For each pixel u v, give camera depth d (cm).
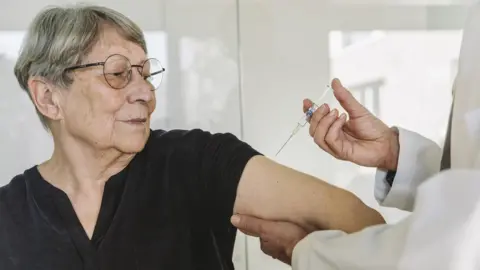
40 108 106
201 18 178
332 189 102
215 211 107
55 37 100
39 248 102
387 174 105
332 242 71
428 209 55
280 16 182
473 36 82
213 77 180
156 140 114
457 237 51
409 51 192
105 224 104
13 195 108
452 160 82
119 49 101
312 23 185
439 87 194
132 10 173
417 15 191
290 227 98
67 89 101
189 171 108
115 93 99
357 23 188
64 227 103
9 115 169
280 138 185
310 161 187
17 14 167
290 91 185
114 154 104
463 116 79
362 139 101
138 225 105
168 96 178
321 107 100
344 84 189
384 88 192
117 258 102
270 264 183
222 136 112
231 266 112
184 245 106
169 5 176
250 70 182
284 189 102
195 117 180
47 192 107
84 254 101
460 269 50
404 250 55
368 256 62
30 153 171
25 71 106
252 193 103
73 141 105
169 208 107
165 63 177
